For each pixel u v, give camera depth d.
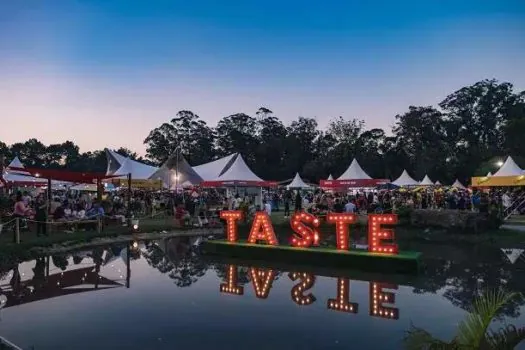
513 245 18.64
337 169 70.56
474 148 67.06
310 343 7.06
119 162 31.28
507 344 4.18
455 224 21.33
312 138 81.12
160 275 12.92
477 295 10.22
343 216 14.70
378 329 7.77
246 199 31.16
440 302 9.63
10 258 14.93
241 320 8.32
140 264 14.90
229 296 10.27
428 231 21.80
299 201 29.02
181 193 37.69
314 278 12.38
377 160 70.44
